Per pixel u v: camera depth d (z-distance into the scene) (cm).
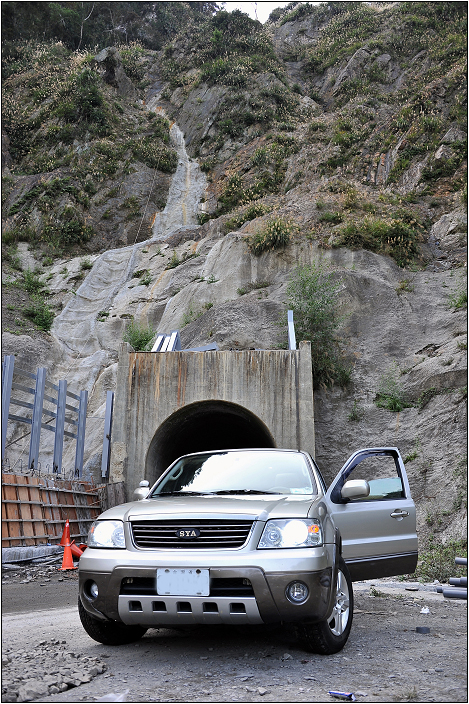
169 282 3825
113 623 466
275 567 393
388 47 6556
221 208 5003
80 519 1489
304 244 3142
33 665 402
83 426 1883
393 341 2395
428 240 3188
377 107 5544
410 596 830
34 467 1513
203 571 396
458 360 1977
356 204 3488
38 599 810
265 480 532
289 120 6144
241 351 1692
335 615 458
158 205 5312
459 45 5772
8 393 1472
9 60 7419
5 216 4897
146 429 1659
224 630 530
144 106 7169
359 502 600
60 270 4325
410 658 436
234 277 3219
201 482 545
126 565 413
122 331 3584
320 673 386
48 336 3478
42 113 6231
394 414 1991
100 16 9169
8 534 1180
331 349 2339
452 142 4156
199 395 1670
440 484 1472
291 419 1639
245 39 7625
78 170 5428
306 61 7694
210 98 6688
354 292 2641
